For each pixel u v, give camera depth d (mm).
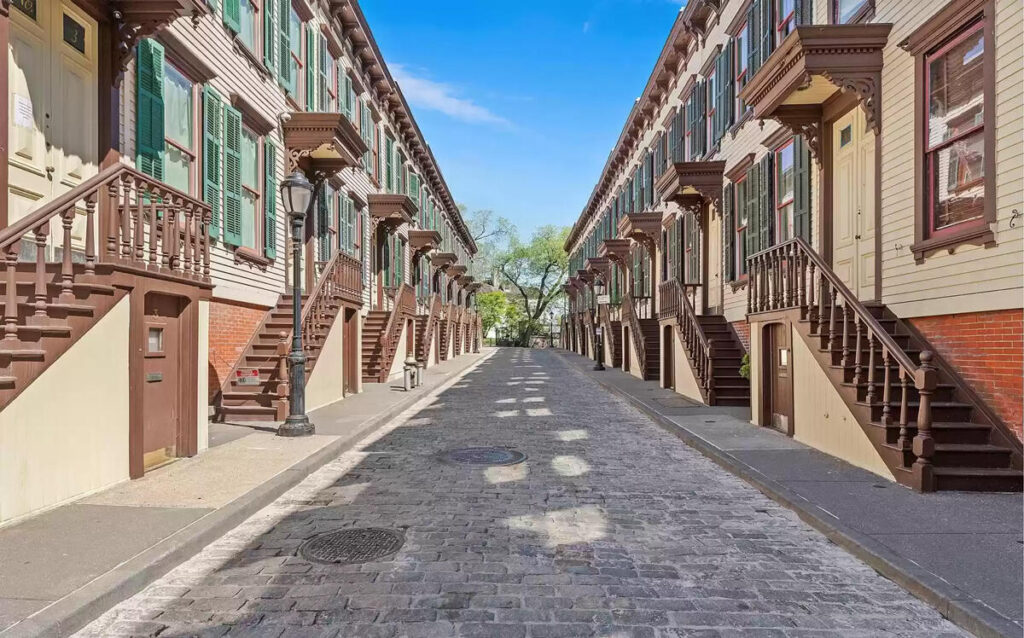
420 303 28453
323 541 4832
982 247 6688
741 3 13898
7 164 6066
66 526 4812
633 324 21156
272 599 3791
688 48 18656
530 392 16922
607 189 33781
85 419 5688
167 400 7207
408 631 3389
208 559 4469
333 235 16594
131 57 7953
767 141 12492
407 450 8594
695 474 7195
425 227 31641
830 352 7715
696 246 17422
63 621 3311
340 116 13336
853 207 9438
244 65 11711
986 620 3346
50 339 5250
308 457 7492
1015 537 4707
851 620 3566
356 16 17672
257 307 12289
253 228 12273
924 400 6086
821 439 8039
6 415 4859
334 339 13383
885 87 8469
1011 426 6367
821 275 8023
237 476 6520
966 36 6980
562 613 3619
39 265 5242
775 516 5562
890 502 5656
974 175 6938
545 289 69125
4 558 4137
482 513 5613
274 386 10844
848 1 9586
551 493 6328
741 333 14188
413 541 4840
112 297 6020
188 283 7348
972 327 6926
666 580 4121
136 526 4824
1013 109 6250
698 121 17234
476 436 9758
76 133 7254
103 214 6316
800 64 8727
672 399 13898
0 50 5938
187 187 9805
